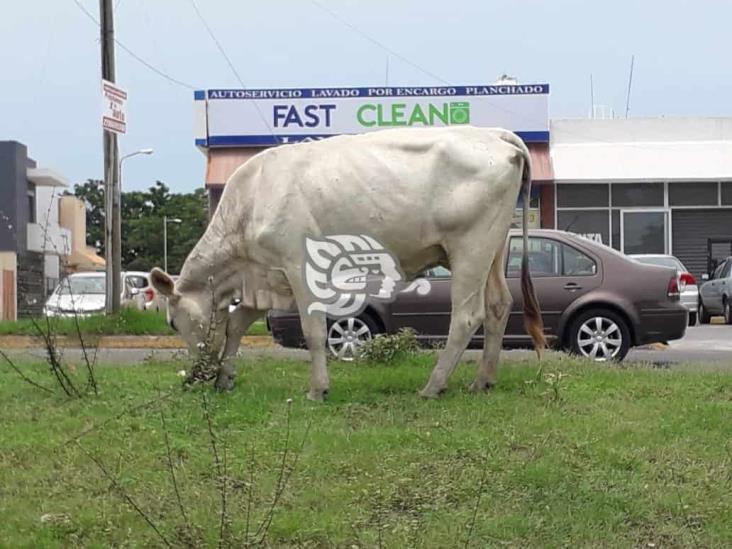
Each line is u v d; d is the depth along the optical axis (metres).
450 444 6.50
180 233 77.69
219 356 8.60
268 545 4.98
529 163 8.34
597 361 10.84
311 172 8.09
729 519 5.35
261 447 6.48
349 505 5.48
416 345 10.84
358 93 29.89
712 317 27.23
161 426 7.02
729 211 30.81
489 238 8.00
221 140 29.70
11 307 39.72
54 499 5.62
